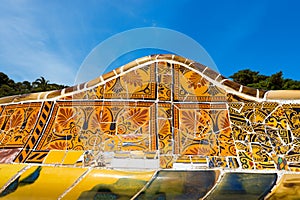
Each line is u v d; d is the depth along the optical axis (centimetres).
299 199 182
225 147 241
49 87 2478
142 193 183
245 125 262
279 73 1942
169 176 189
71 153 227
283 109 271
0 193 194
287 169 209
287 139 245
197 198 182
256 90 286
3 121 289
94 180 190
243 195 183
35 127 267
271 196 183
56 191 189
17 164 211
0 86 2780
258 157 226
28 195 191
